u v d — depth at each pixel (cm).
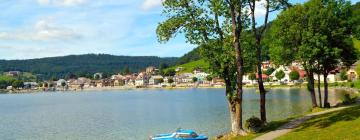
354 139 2620
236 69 3841
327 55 5325
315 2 5431
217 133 5691
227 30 3697
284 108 8581
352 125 3158
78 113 10694
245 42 3934
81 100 19125
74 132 6681
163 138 4169
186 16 3647
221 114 8519
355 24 5488
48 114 10800
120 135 6134
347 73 19538
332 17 5334
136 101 15875
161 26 3722
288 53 5541
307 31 5362
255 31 3956
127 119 8469
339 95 11500
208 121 7275
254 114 7700
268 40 5841
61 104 15988
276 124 4100
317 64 5700
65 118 9312
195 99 15488
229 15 3647
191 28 3672
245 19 3844
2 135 6625
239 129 3722
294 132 3400
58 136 6316
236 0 3453
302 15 5456
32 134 6650
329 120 3731
